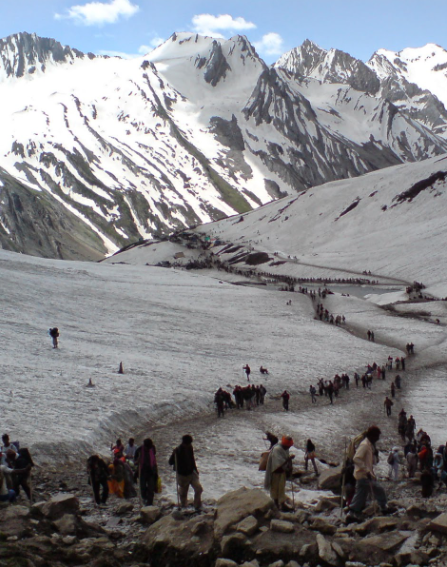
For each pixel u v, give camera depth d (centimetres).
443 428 3588
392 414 4116
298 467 2394
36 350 4791
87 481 2136
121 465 1838
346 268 16512
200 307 9006
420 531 1219
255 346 6581
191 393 4062
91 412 3212
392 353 6906
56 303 7481
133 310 7962
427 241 17275
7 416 2906
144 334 6494
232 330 7419
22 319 6138
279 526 1223
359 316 9669
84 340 5638
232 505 1311
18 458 1747
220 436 3100
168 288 10812
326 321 9031
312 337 7475
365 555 1150
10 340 5028
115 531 1427
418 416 4012
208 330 7244
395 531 1226
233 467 2377
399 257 16400
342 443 3150
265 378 5038
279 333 7556
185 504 1662
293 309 9644
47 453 2494
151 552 1262
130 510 1670
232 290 11262
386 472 2447
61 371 4141
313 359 6144
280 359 5988
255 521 1243
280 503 1516
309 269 17175
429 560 1115
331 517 1439
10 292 7456
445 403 4503
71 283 9538
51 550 1191
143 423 3334
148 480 1705
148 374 4466
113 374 4275
